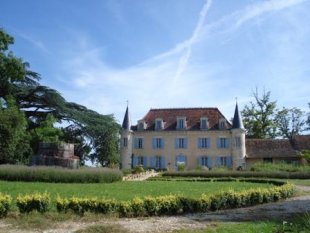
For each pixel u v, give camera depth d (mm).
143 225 11758
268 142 53031
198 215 13922
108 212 13305
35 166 28672
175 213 14203
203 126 54250
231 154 52719
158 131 54875
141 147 55125
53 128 48062
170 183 27750
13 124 40688
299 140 52281
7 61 44562
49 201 13312
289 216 13500
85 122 51406
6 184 22812
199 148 53781
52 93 49062
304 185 28266
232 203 16172
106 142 52812
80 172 27734
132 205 13547
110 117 54188
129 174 41938
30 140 45312
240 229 10750
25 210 13008
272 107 63875
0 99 44000
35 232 10688
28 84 49312
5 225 11484
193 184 26688
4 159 40938
